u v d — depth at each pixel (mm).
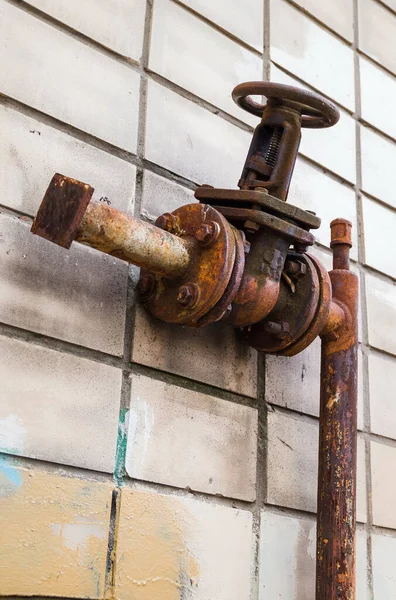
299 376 1529
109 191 1338
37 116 1279
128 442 1242
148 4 1510
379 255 1794
